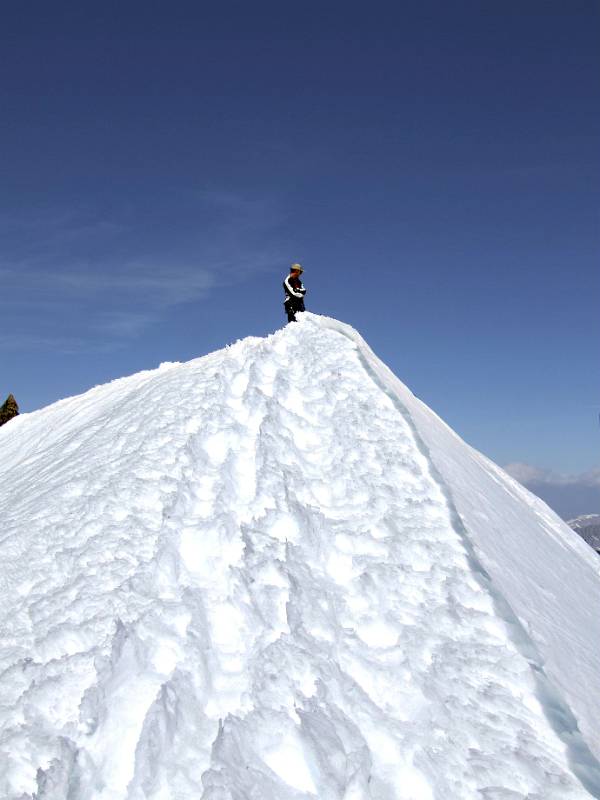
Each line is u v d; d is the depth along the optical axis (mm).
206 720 4191
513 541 7199
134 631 4824
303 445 7973
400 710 4109
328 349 11148
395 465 7152
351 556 5617
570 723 3961
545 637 4914
